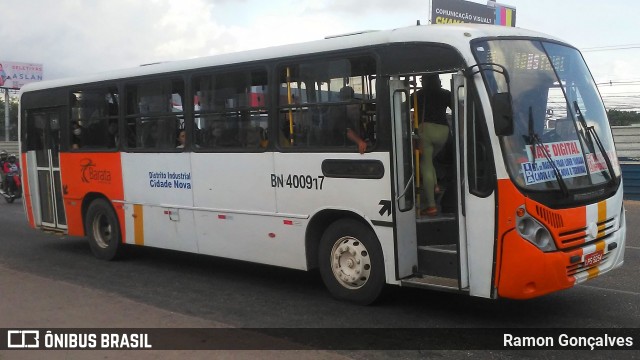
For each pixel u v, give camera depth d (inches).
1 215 626.8
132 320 242.4
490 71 219.1
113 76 360.8
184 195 324.5
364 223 252.7
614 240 234.4
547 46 243.0
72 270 350.9
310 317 246.8
